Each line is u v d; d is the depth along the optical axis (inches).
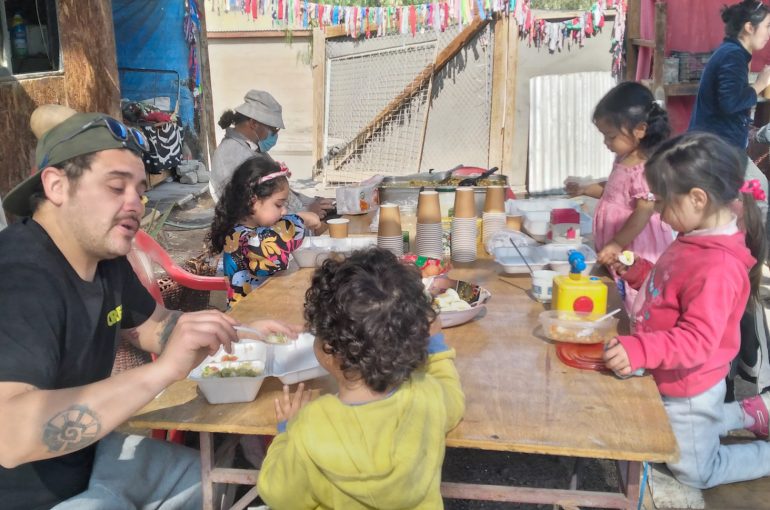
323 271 60.6
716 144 79.2
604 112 117.4
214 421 68.4
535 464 114.4
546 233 131.5
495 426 65.3
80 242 65.1
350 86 366.9
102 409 58.6
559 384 73.8
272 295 105.8
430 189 154.4
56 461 68.4
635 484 68.7
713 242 80.2
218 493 79.0
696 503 90.4
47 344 61.1
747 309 103.3
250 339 80.7
